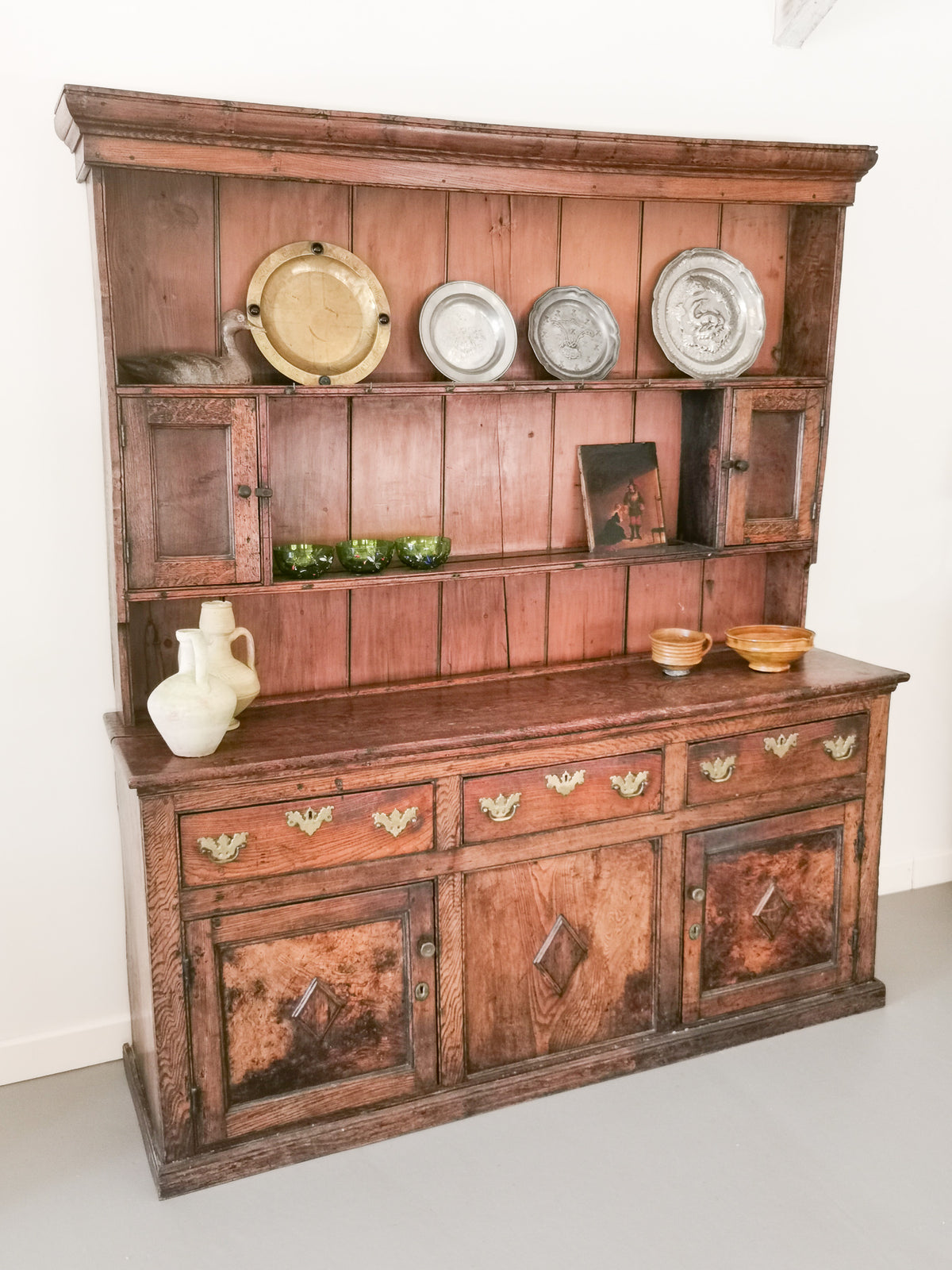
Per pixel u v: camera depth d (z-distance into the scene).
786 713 2.70
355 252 2.51
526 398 2.75
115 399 2.18
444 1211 2.20
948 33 3.13
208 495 2.31
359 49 2.53
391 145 2.31
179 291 2.38
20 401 2.36
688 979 2.70
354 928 2.34
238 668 2.38
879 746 2.85
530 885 2.49
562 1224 2.16
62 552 2.46
